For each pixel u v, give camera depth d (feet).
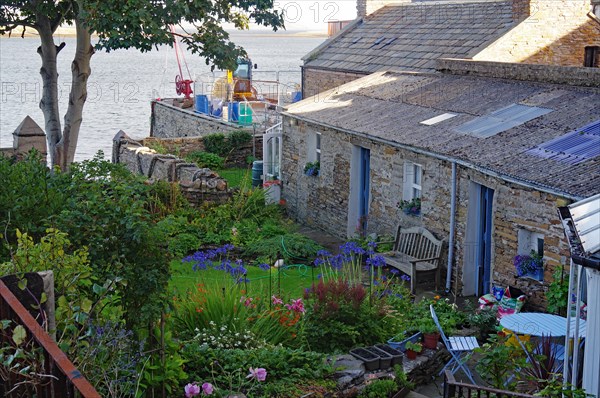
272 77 265.34
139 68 323.37
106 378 21.49
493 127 50.80
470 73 65.26
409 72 73.51
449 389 28.73
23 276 18.83
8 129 144.97
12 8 70.59
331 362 33.14
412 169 53.93
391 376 33.76
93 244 26.21
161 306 26.76
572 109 50.16
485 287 47.52
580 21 79.92
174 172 73.97
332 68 100.07
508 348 33.55
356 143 59.93
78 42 69.92
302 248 56.59
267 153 78.95
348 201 61.52
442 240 49.55
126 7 58.13
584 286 38.99
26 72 278.67
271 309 37.14
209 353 31.17
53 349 14.70
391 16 105.29
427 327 37.40
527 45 78.79
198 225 60.59
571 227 29.25
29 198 30.32
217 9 66.54
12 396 17.51
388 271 52.03
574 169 40.52
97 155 35.32
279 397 29.76
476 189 47.14
